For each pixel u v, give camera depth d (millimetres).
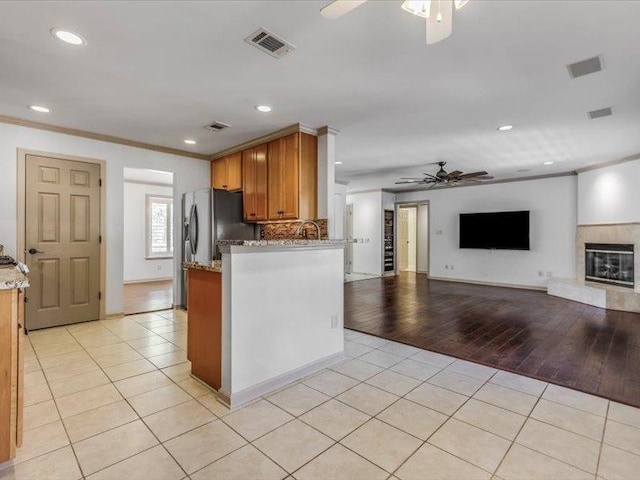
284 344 2635
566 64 2521
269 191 4312
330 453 1818
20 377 1751
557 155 5312
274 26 2068
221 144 4777
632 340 3721
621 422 2113
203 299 2625
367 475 1655
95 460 1749
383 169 6570
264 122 3840
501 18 1984
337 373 2854
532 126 3922
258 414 2207
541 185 7020
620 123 3832
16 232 3801
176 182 5129
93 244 4352
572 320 4578
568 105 3303
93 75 2705
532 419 2150
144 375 2781
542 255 7008
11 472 1653
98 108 3420
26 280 1694
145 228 8000
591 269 6176
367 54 2395
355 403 2352
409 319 4629
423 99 3172
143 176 7246
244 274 2373
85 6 1876
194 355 2729
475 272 7941
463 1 1422
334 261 3062
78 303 4266
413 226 10914
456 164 6051
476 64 2531
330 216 3996
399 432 2010
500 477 1639
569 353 3322
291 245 2656
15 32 2119
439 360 3145
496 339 3762
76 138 4184
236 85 2889
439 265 8570
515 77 2736
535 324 4375
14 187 3783
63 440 1913
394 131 4121
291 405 2324
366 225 9422
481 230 7691
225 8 1898
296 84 2873
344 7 1486
